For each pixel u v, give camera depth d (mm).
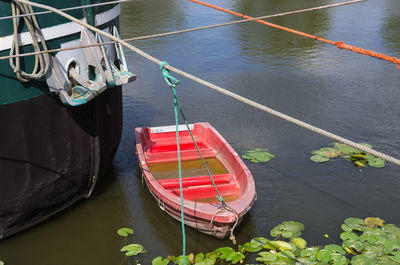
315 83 14172
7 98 5965
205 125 9867
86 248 7035
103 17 7039
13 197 6586
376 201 8031
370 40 18562
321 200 8086
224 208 6574
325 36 19500
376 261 6227
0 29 5570
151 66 16359
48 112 6500
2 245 7047
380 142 10242
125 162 9625
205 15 24312
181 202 6395
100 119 7441
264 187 8500
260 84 14281
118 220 7688
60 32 6195
